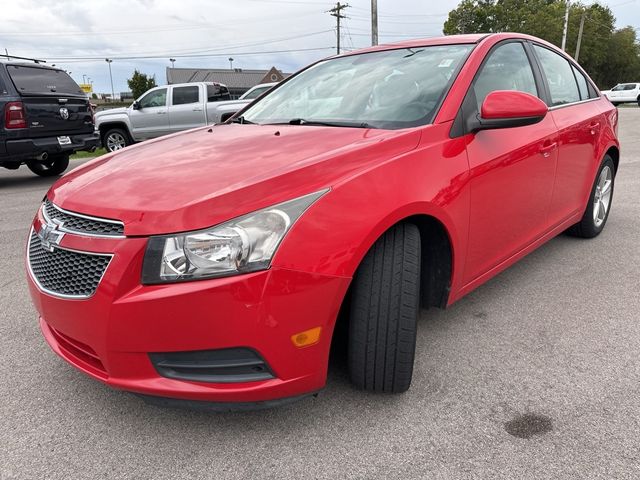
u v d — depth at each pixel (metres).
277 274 1.75
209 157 2.28
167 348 1.78
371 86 2.90
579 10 58.28
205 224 1.75
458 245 2.38
